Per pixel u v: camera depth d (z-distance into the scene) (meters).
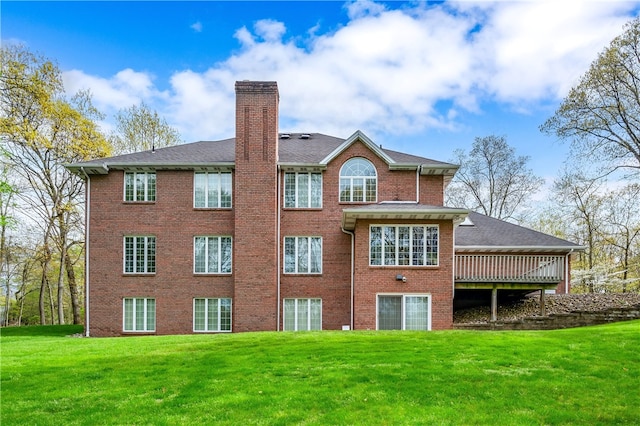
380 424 7.50
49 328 28.69
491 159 48.06
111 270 22.72
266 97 22.66
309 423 7.59
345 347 13.07
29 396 9.39
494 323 20.08
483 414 7.86
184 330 22.48
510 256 21.89
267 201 22.22
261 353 12.64
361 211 19.86
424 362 11.07
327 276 22.62
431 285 20.16
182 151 25.00
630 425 7.38
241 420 7.80
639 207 34.12
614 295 25.78
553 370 10.36
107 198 22.98
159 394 9.29
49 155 32.97
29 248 38.16
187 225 22.88
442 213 19.66
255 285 21.86
